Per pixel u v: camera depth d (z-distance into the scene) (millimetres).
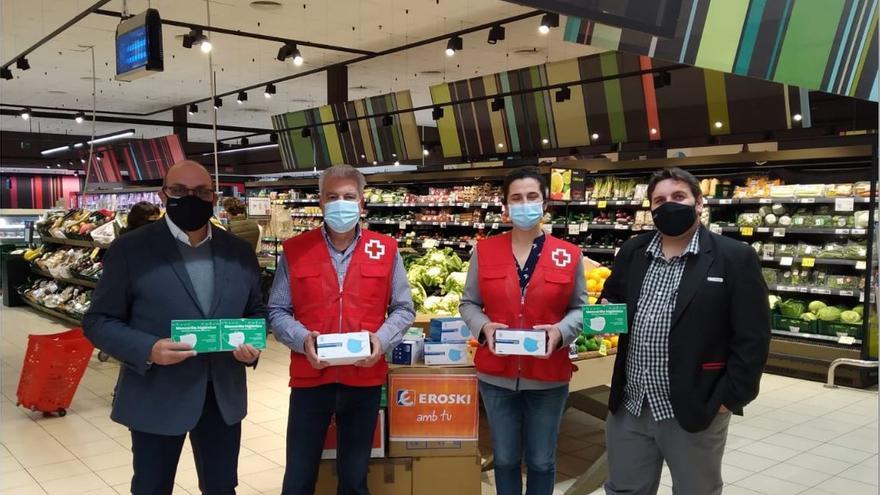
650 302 2547
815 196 6672
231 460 2588
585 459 4508
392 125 11914
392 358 3334
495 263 2902
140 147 13945
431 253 5203
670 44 2434
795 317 6910
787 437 4934
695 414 2400
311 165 13914
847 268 7000
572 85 8789
